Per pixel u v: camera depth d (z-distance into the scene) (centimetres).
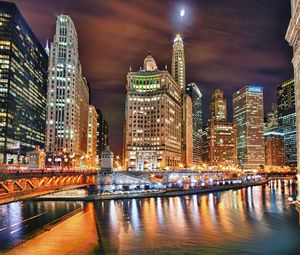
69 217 9300
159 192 16175
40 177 7181
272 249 6000
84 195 13288
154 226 8188
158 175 18700
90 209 10919
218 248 6081
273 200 15000
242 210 11369
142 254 5725
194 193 18088
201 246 6241
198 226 8225
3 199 5591
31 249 6053
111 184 15350
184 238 6881
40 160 13775
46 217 9275
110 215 9769
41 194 7350
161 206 12062
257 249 6006
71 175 9806
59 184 8862
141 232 7475
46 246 6247
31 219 8969
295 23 10131
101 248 6109
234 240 6700
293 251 5872
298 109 10919
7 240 6675
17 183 6147
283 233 7388
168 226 8200
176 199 14712
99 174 14925
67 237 6944
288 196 17025
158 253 5772
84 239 6775
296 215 10175
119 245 6319
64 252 5862
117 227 8012
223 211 11044
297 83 11012
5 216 9394
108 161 15950
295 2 10475
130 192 14962
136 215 9856
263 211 11131
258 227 8112
